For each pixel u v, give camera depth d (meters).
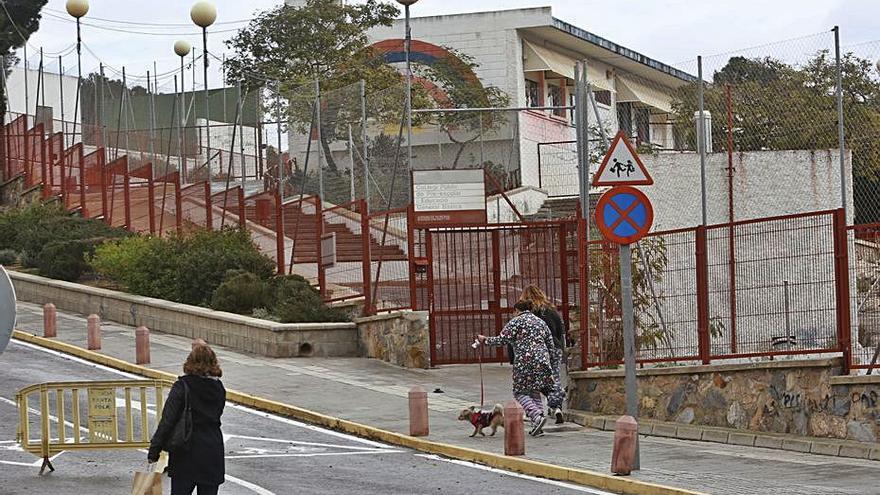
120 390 22.34
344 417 19.86
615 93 51.91
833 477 13.70
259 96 34.66
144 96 42.25
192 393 11.23
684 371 17.78
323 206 31.14
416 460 16.45
